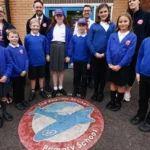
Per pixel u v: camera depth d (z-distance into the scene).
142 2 4.16
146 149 2.21
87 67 3.36
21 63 2.90
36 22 3.09
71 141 2.34
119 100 3.03
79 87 3.59
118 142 2.32
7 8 4.78
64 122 2.69
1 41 3.03
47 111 2.99
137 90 3.78
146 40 2.42
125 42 2.64
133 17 2.97
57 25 3.28
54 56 3.27
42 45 3.24
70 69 5.18
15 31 2.79
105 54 3.00
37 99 3.39
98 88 3.43
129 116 2.86
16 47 2.85
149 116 2.53
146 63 2.36
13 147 2.26
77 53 3.27
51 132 2.49
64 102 3.27
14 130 2.56
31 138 2.40
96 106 3.14
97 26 2.97
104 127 2.59
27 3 4.83
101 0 4.90
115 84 2.91
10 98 3.34
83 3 5.01
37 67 3.28
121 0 4.76
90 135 2.43
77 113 2.92
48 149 2.22
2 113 2.89
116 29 2.80
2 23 3.04
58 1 5.05
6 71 2.59
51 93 3.63
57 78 3.58
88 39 3.04
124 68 2.74
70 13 5.15
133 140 2.35
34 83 3.38
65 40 3.31
